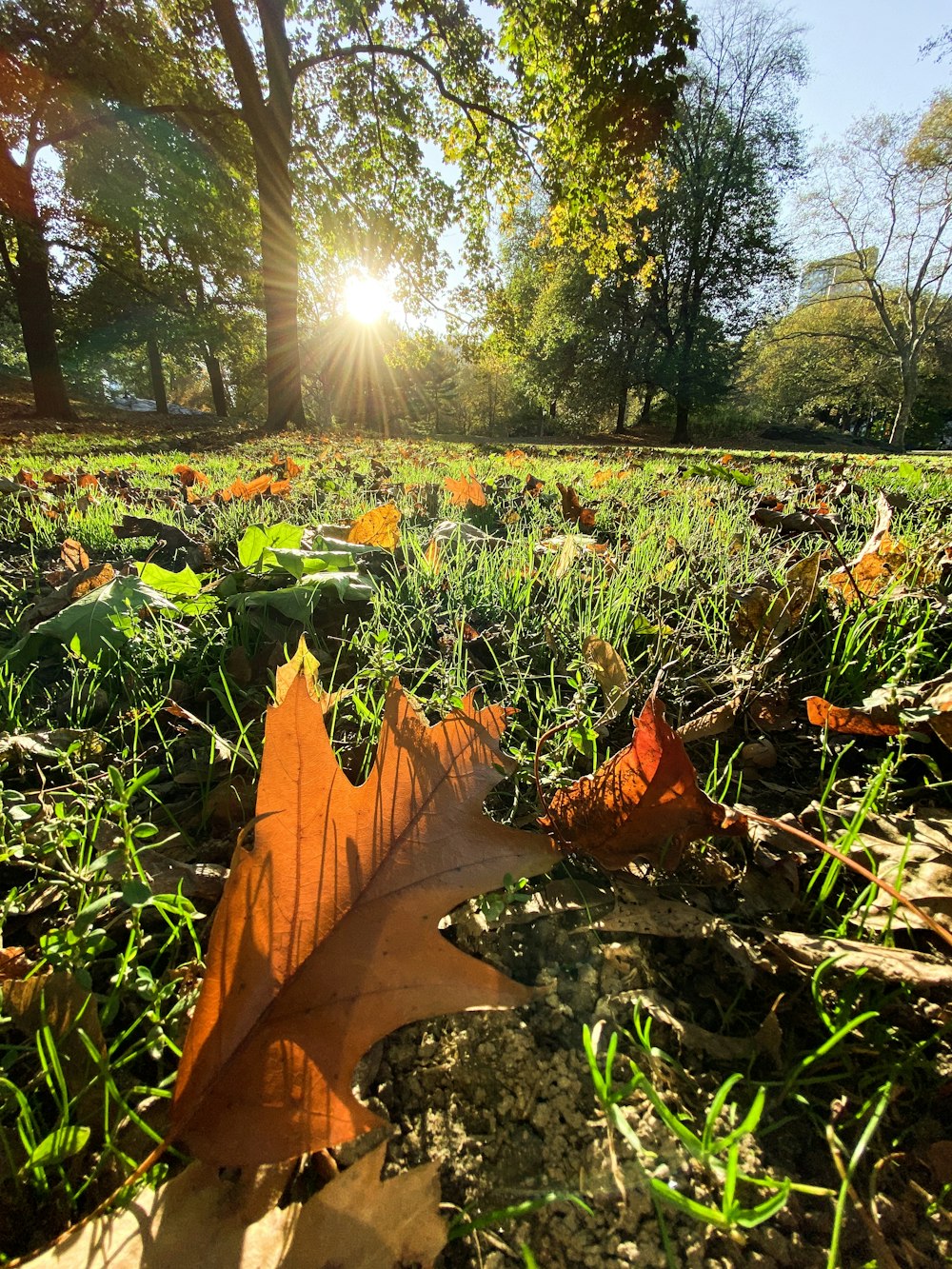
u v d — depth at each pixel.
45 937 0.22
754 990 0.22
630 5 2.83
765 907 0.25
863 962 0.21
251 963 0.17
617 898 0.25
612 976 0.22
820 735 0.37
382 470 1.32
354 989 0.17
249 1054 0.16
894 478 1.26
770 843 0.27
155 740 0.36
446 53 3.85
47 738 0.34
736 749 0.34
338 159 4.46
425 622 0.49
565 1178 0.17
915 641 0.42
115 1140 0.18
